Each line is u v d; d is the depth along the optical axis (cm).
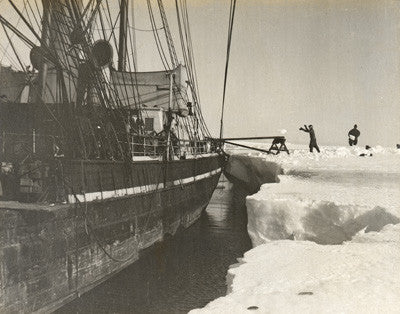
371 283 508
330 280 525
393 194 1215
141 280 1362
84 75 1434
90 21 1388
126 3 1905
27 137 1302
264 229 1117
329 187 1390
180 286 1288
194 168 2427
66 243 1173
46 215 1084
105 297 1212
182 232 2116
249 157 2966
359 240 778
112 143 1537
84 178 1270
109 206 1402
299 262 611
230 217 2577
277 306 438
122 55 2397
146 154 1841
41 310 1077
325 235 1057
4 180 1224
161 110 2130
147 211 1706
